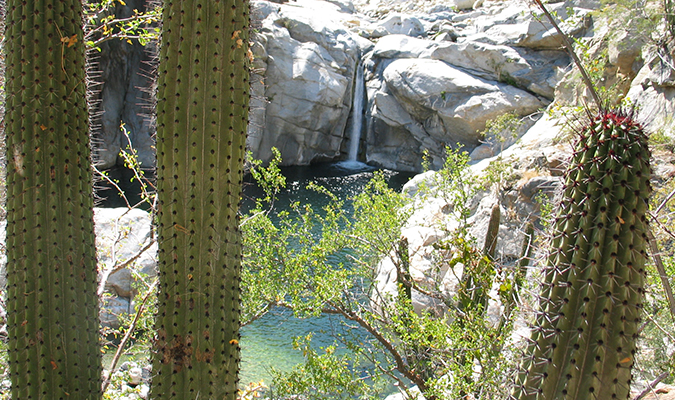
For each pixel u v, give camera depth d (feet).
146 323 17.87
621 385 6.38
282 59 69.62
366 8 102.78
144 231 30.91
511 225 31.19
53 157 9.02
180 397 9.30
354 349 19.58
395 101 71.15
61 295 9.15
